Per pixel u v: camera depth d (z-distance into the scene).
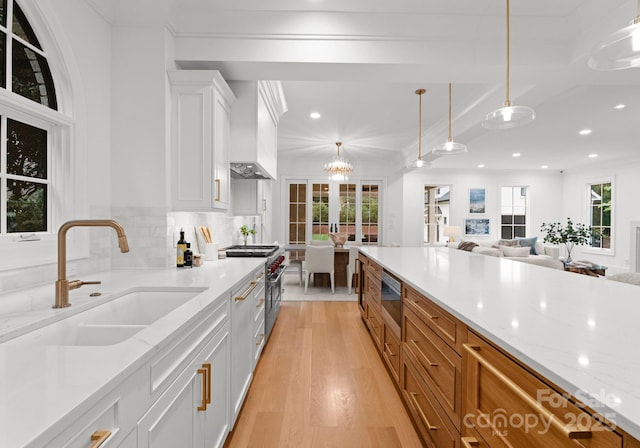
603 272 5.37
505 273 2.05
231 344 1.78
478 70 2.58
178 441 1.10
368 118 4.79
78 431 0.63
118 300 1.60
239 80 2.95
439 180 8.81
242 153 2.99
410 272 2.09
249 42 2.49
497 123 2.47
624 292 1.51
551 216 8.98
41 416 0.57
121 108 2.32
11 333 1.05
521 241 7.80
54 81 1.84
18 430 0.53
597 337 0.93
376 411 2.06
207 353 1.39
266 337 3.01
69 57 1.85
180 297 1.74
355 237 7.83
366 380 2.46
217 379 1.53
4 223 1.56
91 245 2.09
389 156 7.55
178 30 2.46
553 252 7.07
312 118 4.79
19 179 1.63
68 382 0.69
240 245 4.43
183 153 2.41
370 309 3.27
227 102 2.79
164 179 2.33
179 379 1.11
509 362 0.93
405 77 2.72
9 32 1.55
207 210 2.44
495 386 1.01
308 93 3.89
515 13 2.43
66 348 0.89
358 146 6.61
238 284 1.93
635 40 1.40
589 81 2.76
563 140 5.68
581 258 8.34
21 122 1.65
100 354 0.85
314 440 1.79
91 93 2.09
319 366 2.69
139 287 1.74
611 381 0.68
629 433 0.55
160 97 2.33
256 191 4.38
